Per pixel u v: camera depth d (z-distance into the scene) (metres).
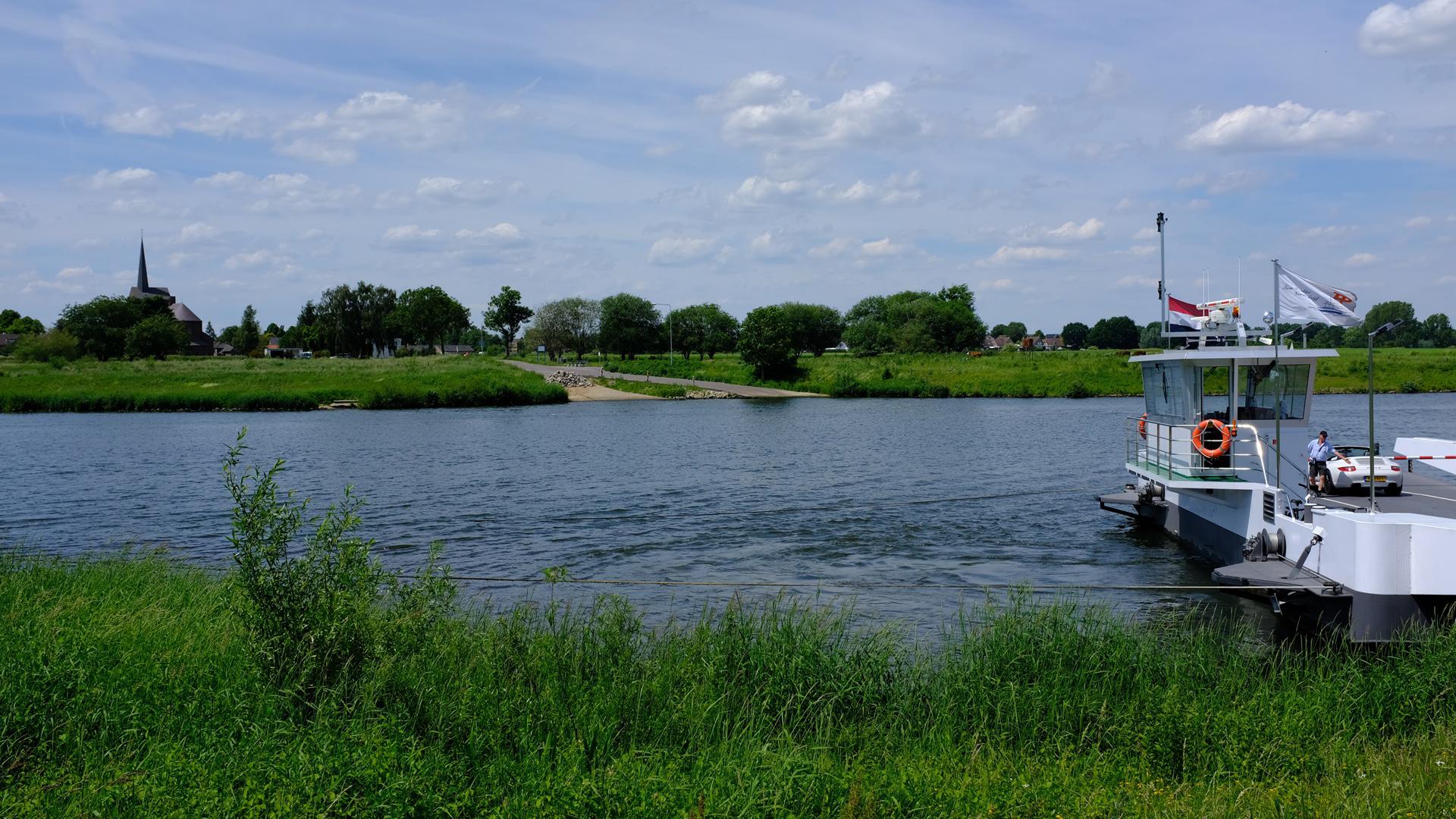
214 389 110.38
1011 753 11.62
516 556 29.23
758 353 139.12
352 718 11.15
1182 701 12.70
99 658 13.12
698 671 13.70
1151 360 23.78
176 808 9.05
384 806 9.13
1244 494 22.00
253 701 11.66
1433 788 9.78
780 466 52.09
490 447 64.12
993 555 28.83
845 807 9.13
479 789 9.84
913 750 11.71
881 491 43.03
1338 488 21.70
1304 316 19.91
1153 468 26.53
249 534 12.27
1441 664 13.45
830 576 26.16
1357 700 12.95
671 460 55.75
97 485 45.72
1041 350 189.50
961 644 17.14
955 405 103.62
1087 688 13.60
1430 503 20.14
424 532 33.28
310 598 12.31
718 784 9.74
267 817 8.76
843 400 117.00
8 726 10.99
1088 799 9.51
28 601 17.12
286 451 61.34
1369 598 15.77
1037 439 65.31
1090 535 31.95
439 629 13.81
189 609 16.88
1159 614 21.03
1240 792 9.74
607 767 10.38
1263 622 20.30
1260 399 23.02
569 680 12.97
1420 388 88.25
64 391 106.62
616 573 26.83
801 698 13.12
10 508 39.06
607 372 155.62
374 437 71.94
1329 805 9.35
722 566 27.58
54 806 9.20
